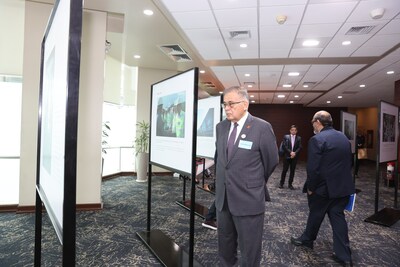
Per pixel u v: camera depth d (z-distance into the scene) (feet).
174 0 10.99
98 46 13.19
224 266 6.23
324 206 8.27
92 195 13.15
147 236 9.54
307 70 21.57
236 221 5.71
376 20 12.17
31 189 12.37
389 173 21.07
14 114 13.33
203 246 9.05
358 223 11.98
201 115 13.47
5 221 11.15
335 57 18.29
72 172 2.75
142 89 23.85
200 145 13.44
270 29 13.58
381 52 16.79
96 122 13.24
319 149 7.66
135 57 20.81
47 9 12.55
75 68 2.72
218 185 6.15
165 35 15.85
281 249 9.05
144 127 22.66
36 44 12.42
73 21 2.70
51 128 4.19
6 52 13.41
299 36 14.43
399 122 15.08
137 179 21.06
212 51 17.44
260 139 5.67
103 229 10.50
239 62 20.18
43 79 5.62
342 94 32.32
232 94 5.74
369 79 23.75
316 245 9.39
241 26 13.33
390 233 10.77
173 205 14.07
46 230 10.19
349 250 7.81
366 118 46.78
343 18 12.09
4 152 13.14
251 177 5.65
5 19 13.39
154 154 9.41
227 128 6.20
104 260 7.97
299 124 45.14
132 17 13.52
